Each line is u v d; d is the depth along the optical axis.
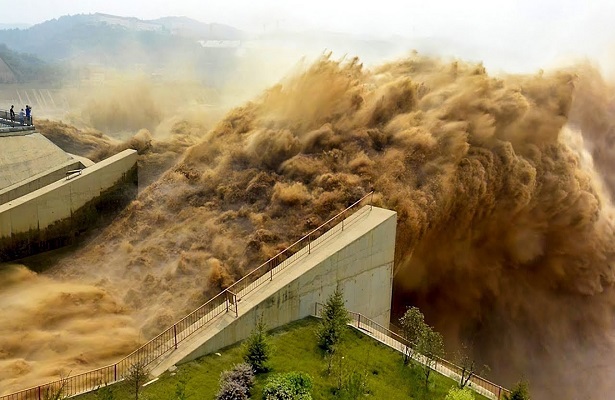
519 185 34.38
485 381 19.97
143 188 36.97
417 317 20.38
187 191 35.03
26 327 24.77
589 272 38.31
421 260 32.44
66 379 18.67
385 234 25.44
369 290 25.33
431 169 32.38
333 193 30.97
